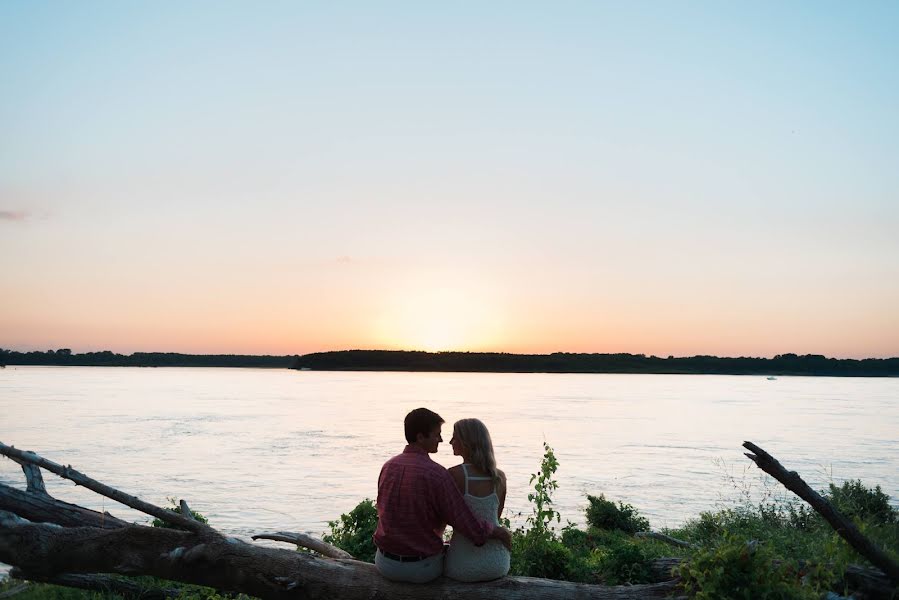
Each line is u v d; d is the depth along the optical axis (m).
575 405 197.00
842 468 64.25
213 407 167.25
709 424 130.50
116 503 38.84
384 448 83.31
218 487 51.06
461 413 154.38
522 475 58.16
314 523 36.06
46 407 153.62
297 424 120.44
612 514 20.08
